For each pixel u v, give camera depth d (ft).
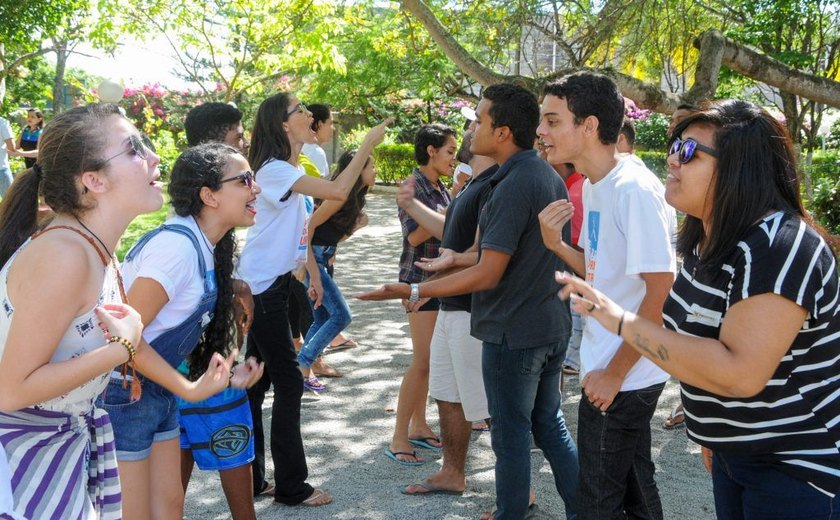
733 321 6.37
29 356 6.55
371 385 18.58
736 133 6.64
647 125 70.44
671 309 7.34
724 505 7.58
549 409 11.09
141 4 41.73
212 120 12.25
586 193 9.51
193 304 8.89
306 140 12.99
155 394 8.93
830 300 6.41
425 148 15.46
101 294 7.13
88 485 7.61
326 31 43.47
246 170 9.29
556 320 10.61
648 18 27.61
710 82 24.48
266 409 16.94
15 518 6.51
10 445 6.77
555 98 9.21
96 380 7.26
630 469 9.59
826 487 6.59
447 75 33.65
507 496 10.70
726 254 6.68
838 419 6.64
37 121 45.96
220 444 10.10
